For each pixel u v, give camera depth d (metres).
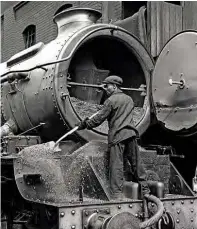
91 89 6.17
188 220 4.92
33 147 4.83
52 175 4.71
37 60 5.96
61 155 4.85
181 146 6.62
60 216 4.16
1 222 5.48
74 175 4.82
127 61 6.57
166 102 5.81
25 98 5.95
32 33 12.66
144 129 5.97
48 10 11.51
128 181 5.05
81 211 4.28
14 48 13.34
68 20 6.21
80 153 4.91
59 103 5.31
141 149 5.54
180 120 5.62
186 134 5.67
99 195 4.65
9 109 6.42
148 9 6.77
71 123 5.36
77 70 6.27
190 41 5.49
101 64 6.89
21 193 4.68
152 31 6.68
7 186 5.49
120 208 4.49
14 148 5.49
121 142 4.79
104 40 6.38
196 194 5.15
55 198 4.64
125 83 6.69
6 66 7.00
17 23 13.21
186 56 5.54
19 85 6.14
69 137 5.56
